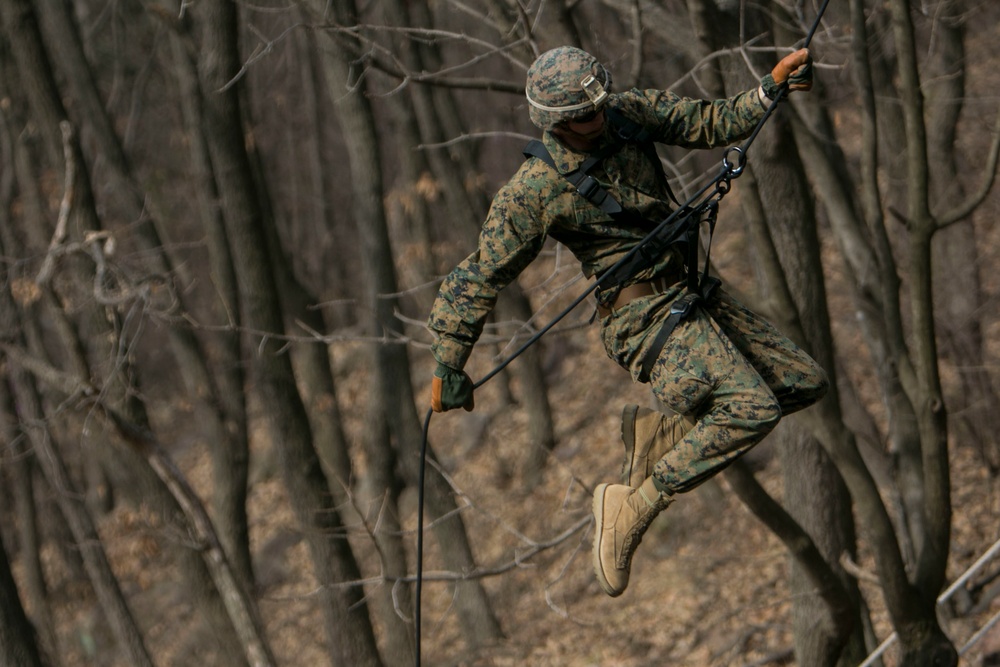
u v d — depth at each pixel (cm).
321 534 1470
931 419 851
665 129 462
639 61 792
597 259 462
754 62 890
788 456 1153
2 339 963
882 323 1168
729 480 841
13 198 1864
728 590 1903
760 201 809
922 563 866
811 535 1140
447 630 2136
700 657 1775
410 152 2206
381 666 1527
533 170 450
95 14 2331
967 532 1747
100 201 2036
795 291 983
